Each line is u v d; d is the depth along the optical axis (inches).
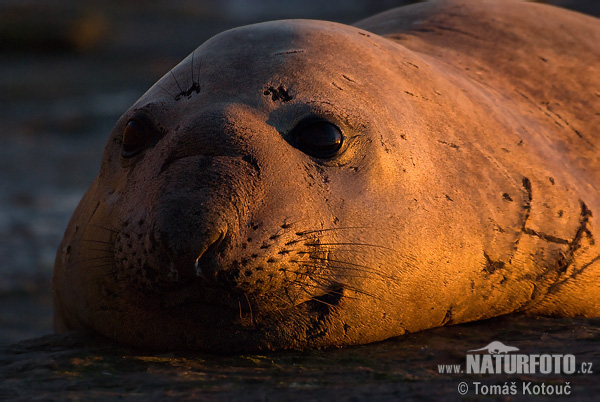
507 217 639.1
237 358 563.2
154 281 551.5
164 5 6707.7
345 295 570.6
